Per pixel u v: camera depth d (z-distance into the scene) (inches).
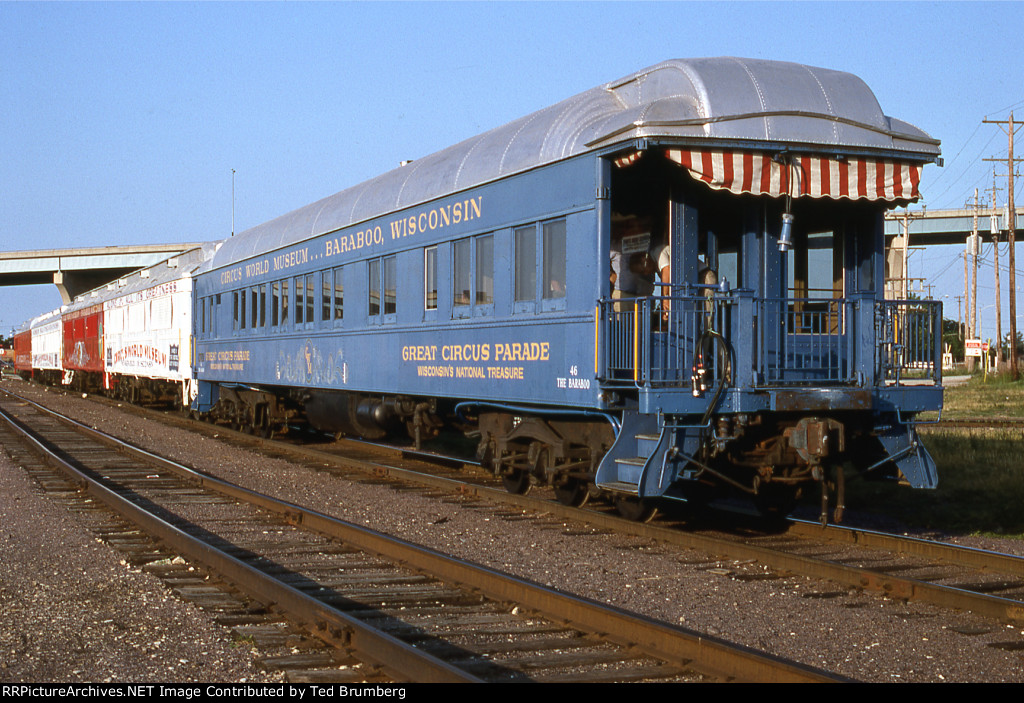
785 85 324.8
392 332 476.7
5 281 2748.5
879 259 355.3
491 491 431.2
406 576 283.6
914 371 350.0
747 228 343.0
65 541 339.3
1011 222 1672.0
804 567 288.7
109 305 1354.6
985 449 598.9
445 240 426.3
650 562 305.4
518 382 373.4
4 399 1411.2
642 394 304.7
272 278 649.0
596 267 324.5
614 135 311.4
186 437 759.7
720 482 354.0
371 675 191.9
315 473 531.2
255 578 259.1
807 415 334.3
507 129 402.0
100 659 206.4
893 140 333.1
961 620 242.7
